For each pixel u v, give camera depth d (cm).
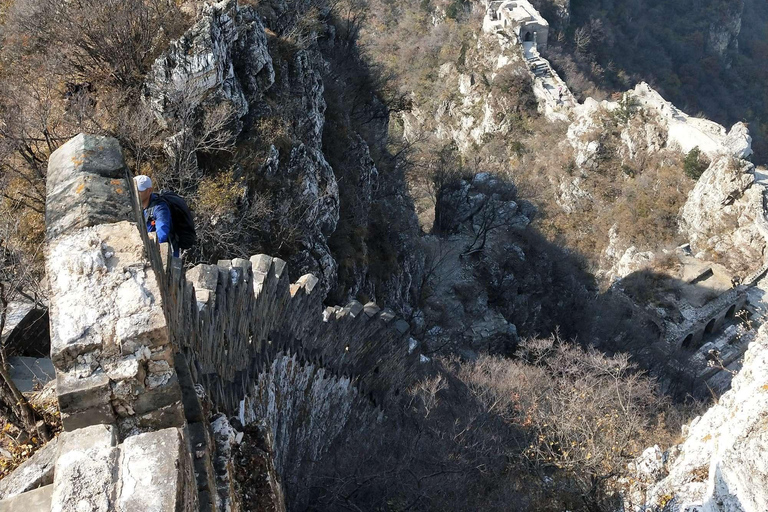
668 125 5497
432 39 7281
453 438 1496
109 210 461
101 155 498
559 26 7512
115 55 1912
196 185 1875
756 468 888
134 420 422
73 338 402
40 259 1434
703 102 8256
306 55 2464
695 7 8800
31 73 1917
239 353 877
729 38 8869
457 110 6881
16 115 1703
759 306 4425
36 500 473
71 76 1955
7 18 2045
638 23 8425
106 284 423
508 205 5050
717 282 4475
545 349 2662
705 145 5188
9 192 1641
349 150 2884
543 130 6209
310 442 1271
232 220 1877
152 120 1847
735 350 4219
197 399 520
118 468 383
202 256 1758
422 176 4891
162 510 360
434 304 3775
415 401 1748
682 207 5128
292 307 1170
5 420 657
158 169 1795
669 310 4319
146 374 417
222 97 1959
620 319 3994
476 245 4550
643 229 5128
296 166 2150
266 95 2200
